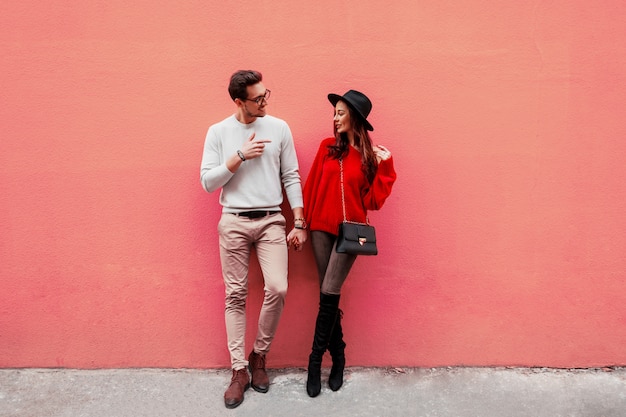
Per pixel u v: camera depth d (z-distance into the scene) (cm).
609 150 300
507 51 295
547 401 287
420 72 296
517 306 313
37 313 313
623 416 275
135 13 292
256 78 259
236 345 289
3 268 309
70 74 296
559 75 296
